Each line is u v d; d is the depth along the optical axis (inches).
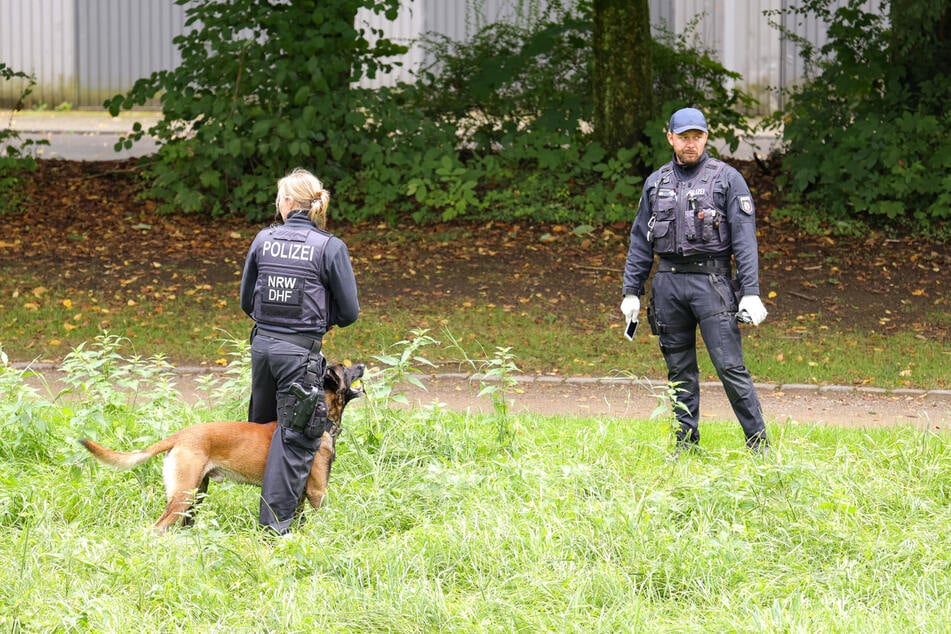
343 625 205.6
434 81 752.3
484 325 510.0
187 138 705.6
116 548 229.1
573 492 272.1
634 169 698.2
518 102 732.7
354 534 254.4
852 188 650.2
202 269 592.1
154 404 320.8
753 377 435.5
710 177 310.2
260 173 683.4
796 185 663.1
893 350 474.0
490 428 335.3
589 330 507.2
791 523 254.5
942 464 296.0
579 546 239.9
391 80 1128.8
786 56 1139.9
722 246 310.7
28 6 1248.8
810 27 1134.4
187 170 680.4
